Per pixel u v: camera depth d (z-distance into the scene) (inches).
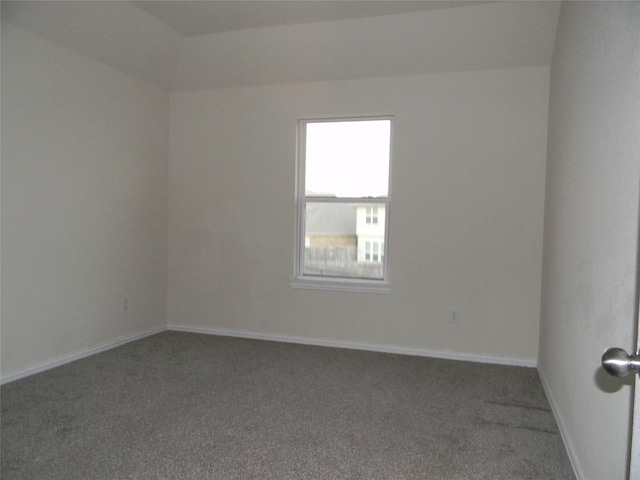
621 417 54.3
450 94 143.6
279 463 79.3
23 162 116.9
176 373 126.2
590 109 75.9
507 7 123.2
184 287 174.7
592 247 71.6
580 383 76.8
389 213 153.6
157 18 136.9
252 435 89.7
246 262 166.9
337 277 161.2
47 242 124.7
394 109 148.9
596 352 67.3
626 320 54.3
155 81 163.3
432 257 146.9
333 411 101.9
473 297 143.5
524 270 138.8
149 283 166.4
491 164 140.7
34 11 113.5
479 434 91.6
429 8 127.4
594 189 71.4
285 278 162.7
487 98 140.5
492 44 133.3
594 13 75.4
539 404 107.5
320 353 148.8
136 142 157.4
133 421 95.0
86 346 139.7
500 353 141.4
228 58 156.2
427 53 139.8
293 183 160.9
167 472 75.7
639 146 50.7
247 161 165.6
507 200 139.7
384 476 75.9
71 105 130.6
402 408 104.2
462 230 143.9
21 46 115.0
